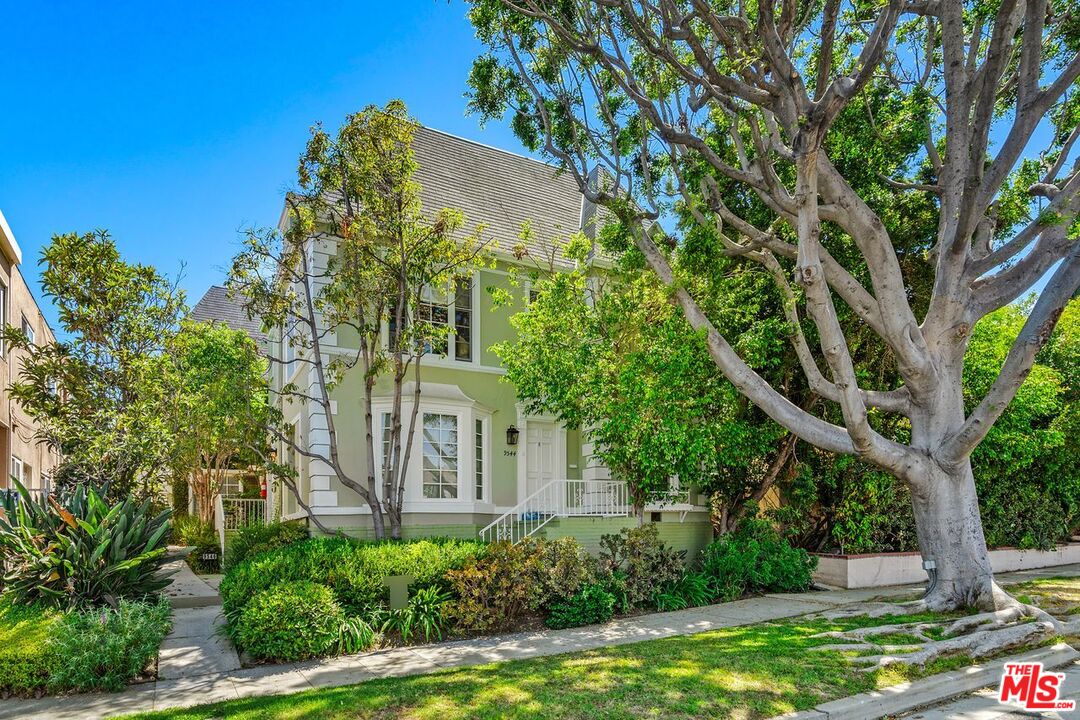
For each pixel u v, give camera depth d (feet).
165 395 44.55
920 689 22.59
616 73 32.83
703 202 39.37
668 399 38.24
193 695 23.77
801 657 25.04
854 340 43.29
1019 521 54.54
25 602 30.01
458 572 33.04
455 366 50.14
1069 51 37.35
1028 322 30.60
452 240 42.63
